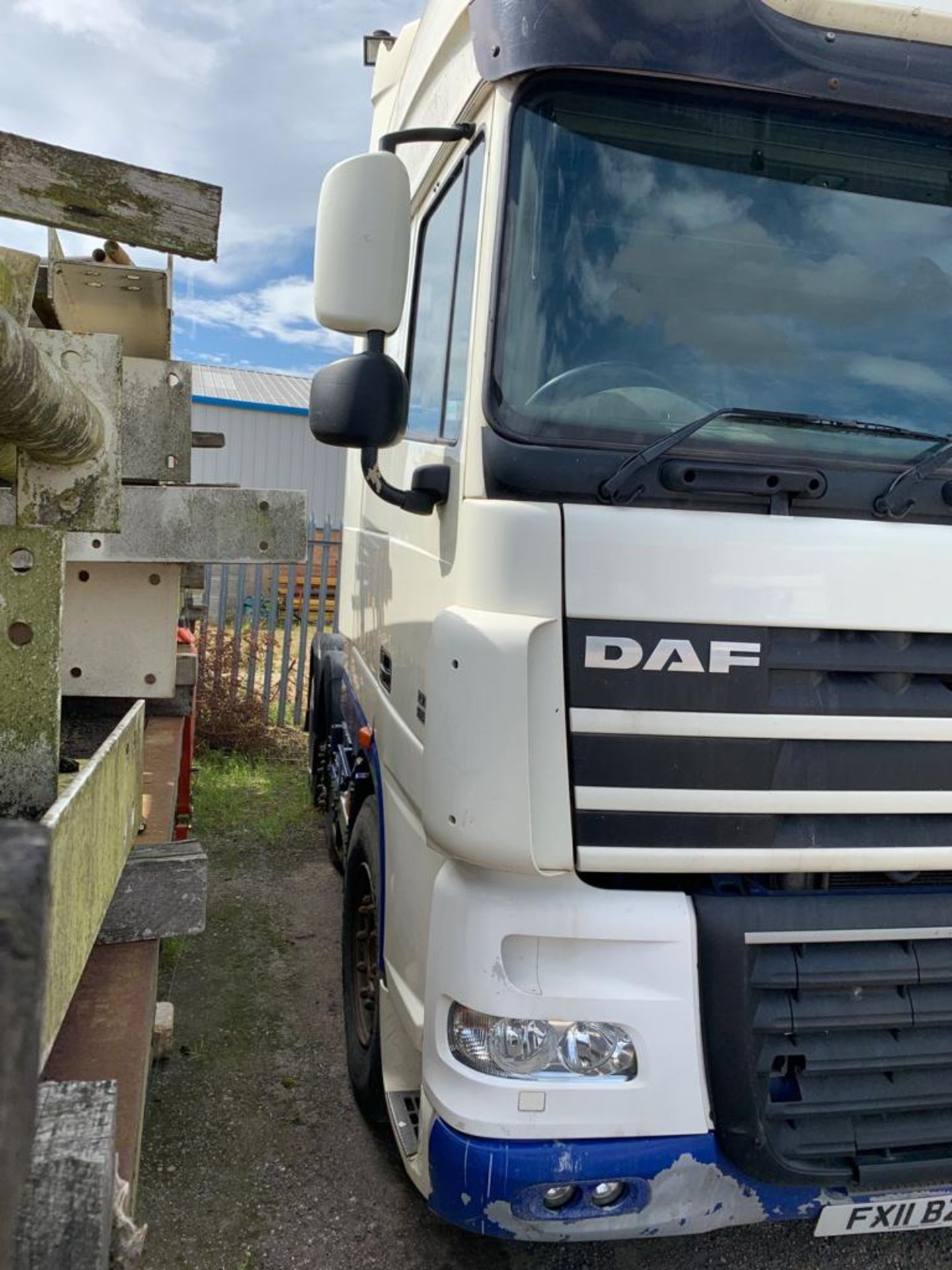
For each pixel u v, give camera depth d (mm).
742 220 2273
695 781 2062
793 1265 2734
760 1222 2166
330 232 2311
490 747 1999
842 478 2168
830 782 2137
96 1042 1610
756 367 2277
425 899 2395
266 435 15648
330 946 4535
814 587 2092
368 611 3773
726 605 2059
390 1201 2895
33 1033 653
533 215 2156
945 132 2330
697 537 2049
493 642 2002
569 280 2174
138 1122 1428
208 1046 3664
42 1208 912
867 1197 2158
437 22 2920
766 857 2109
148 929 1850
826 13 2199
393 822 2857
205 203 1668
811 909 2131
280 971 4277
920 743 2197
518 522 2031
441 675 2125
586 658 2014
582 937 2051
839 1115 2145
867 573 2121
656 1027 2039
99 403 1445
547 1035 2035
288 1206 2848
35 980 658
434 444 2691
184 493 2264
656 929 2064
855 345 2336
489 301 2143
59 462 1387
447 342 2664
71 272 2441
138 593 2559
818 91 2191
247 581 10312
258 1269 2605
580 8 2064
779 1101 2115
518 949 2068
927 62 2248
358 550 4266
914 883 2322
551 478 2084
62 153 1572
